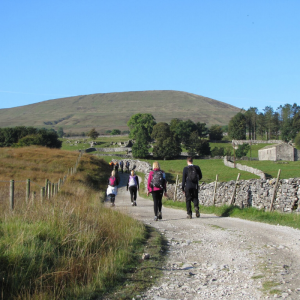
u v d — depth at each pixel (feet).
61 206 32.83
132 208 60.85
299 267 19.84
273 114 513.04
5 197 47.50
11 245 20.67
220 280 19.02
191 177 42.68
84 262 21.35
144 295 17.39
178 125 434.71
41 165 138.51
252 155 323.98
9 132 331.36
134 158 302.86
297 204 41.19
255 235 29.68
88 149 350.64
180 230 34.76
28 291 17.12
